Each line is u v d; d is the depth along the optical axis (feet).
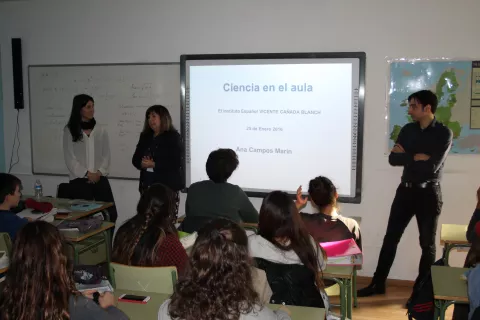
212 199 10.16
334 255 8.60
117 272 7.22
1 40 16.96
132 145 16.07
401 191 12.78
